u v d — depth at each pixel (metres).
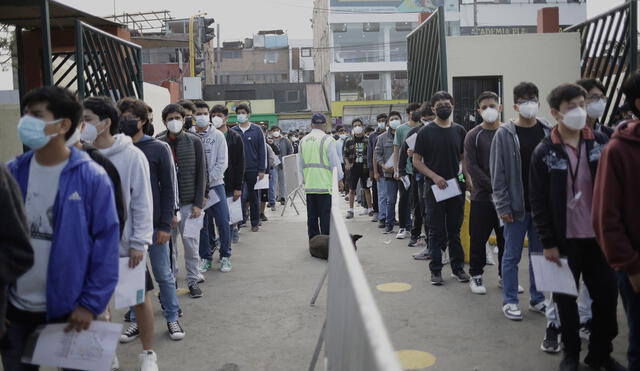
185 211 5.72
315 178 8.03
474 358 4.17
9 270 2.20
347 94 53.78
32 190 2.61
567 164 3.68
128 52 9.17
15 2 6.57
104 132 3.70
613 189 2.94
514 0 57.28
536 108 4.63
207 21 26.64
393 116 9.67
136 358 4.33
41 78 10.03
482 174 5.52
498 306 5.36
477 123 11.68
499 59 11.53
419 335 4.69
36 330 2.63
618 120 6.50
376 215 11.23
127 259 3.64
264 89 50.88
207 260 7.15
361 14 54.09
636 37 8.13
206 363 4.23
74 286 2.57
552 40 11.56
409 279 6.48
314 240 7.91
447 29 56.03
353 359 1.65
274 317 5.28
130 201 3.70
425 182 6.28
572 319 3.74
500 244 5.84
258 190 10.30
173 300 4.77
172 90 17.58
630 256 2.89
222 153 6.91
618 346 4.29
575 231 3.67
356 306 1.55
